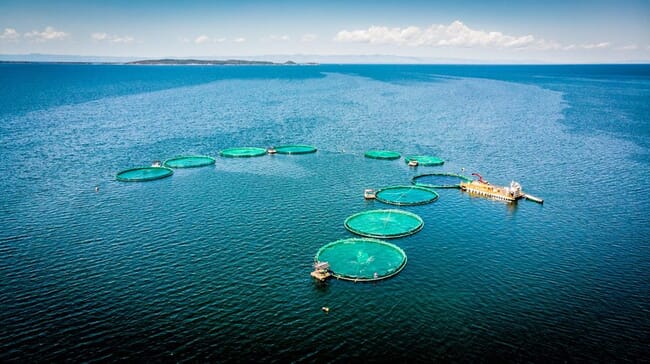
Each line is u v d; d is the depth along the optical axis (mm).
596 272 60250
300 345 45844
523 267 61594
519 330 48469
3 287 55594
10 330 47656
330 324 49219
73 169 106312
